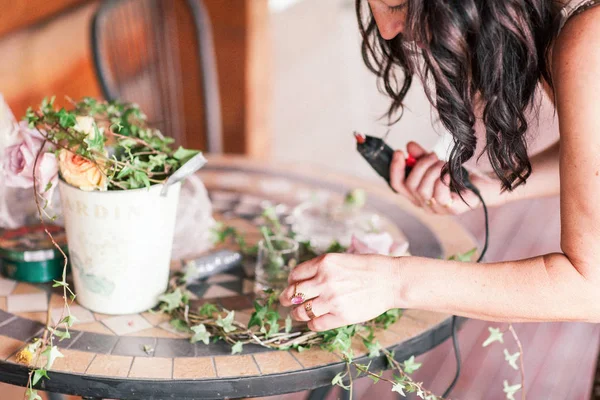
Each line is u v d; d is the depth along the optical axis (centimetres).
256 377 98
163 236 110
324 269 98
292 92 450
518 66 90
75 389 97
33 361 98
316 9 543
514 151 97
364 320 99
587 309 92
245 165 179
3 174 115
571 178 88
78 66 282
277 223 135
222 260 127
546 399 222
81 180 103
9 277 121
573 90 86
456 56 87
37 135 111
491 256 298
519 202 348
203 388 97
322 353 105
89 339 104
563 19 88
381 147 124
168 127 223
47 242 123
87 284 110
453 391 218
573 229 90
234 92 312
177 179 107
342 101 452
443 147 135
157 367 99
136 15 215
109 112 122
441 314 116
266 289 112
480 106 103
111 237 106
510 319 96
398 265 98
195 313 110
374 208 156
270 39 317
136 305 112
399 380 103
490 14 86
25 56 254
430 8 86
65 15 270
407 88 110
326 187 168
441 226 148
